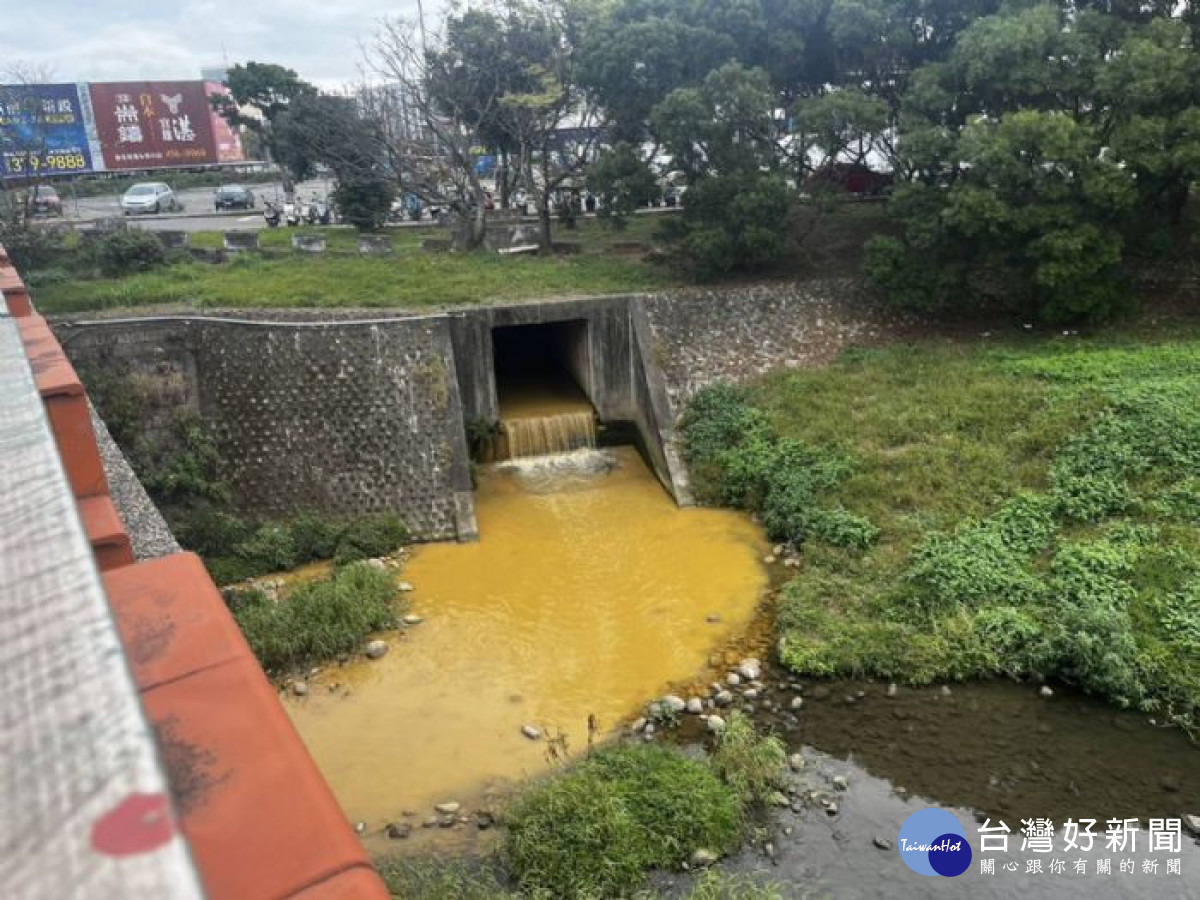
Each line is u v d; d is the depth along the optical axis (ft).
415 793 39.55
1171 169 69.72
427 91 100.89
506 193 119.24
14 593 4.13
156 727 6.54
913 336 81.46
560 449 76.79
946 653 45.83
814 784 38.68
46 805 3.03
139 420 62.39
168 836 2.90
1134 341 75.25
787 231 89.86
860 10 80.33
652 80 85.25
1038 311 78.54
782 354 78.23
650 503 68.69
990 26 74.90
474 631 52.42
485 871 34.71
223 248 95.91
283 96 133.80
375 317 73.77
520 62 96.84
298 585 56.34
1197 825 35.50
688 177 84.89
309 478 64.44
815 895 32.89
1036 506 55.01
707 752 41.16
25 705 3.46
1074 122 70.54
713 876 32.78
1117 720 41.83
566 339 86.38
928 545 53.72
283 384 64.49
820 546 56.95
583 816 35.83
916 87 78.74
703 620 52.47
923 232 76.95
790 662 46.75
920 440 64.90
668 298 77.97
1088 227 71.51
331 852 5.81
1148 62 68.13
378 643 50.42
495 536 64.39
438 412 66.23
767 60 87.10
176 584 8.13
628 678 47.32
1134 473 56.59
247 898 5.53
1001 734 41.32
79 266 86.17
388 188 116.16
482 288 82.33
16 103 110.01
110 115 149.89
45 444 5.91
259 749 6.40
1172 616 45.62
